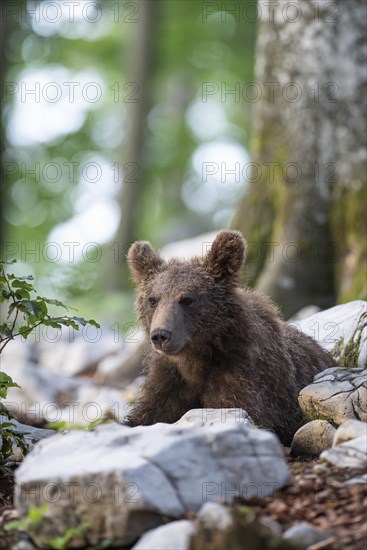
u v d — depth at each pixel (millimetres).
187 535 6219
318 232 15648
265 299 11273
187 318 10203
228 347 10273
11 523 6938
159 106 44531
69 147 39094
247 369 10203
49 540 6805
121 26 37906
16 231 36906
